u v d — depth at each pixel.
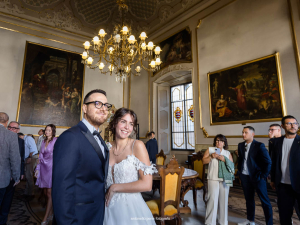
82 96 10.07
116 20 10.88
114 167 1.69
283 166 2.53
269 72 5.70
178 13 8.89
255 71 6.03
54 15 9.54
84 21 10.30
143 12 10.05
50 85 9.30
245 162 3.13
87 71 10.47
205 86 7.49
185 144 9.44
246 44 6.39
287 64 5.39
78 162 1.26
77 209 1.20
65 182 1.13
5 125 2.71
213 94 7.14
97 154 1.36
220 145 3.09
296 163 2.32
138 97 10.71
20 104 8.44
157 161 5.84
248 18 6.43
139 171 1.64
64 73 9.73
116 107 11.07
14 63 8.52
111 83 11.13
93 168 1.33
